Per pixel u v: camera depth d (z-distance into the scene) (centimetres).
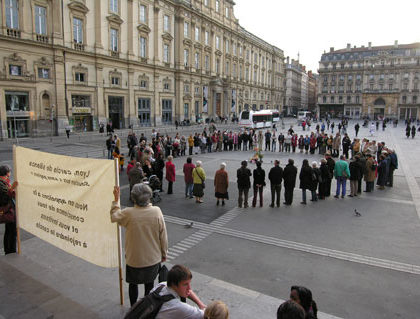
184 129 4834
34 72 3162
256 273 704
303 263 755
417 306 586
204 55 5981
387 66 9988
